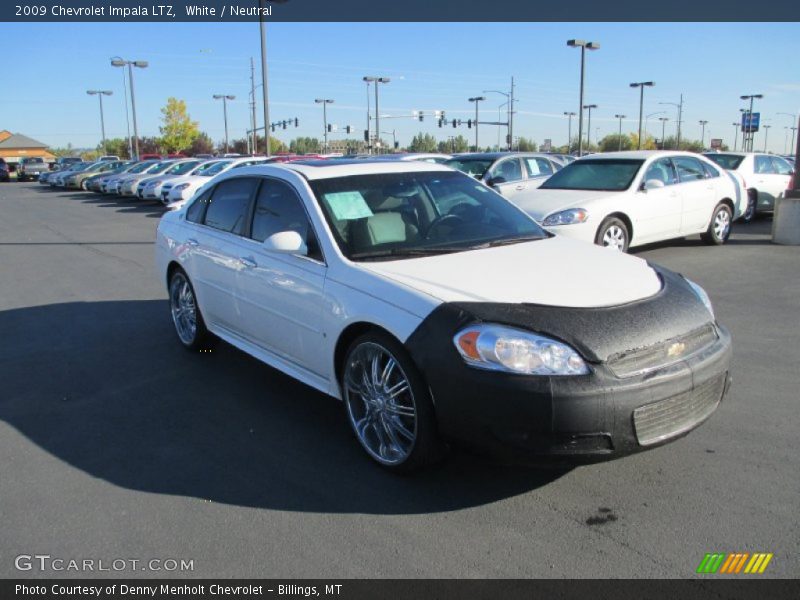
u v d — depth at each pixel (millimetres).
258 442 4148
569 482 3539
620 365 3109
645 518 3186
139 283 9406
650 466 3674
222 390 5070
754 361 5355
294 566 2910
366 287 3686
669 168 10312
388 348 3498
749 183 14352
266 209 4785
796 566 2805
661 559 2873
